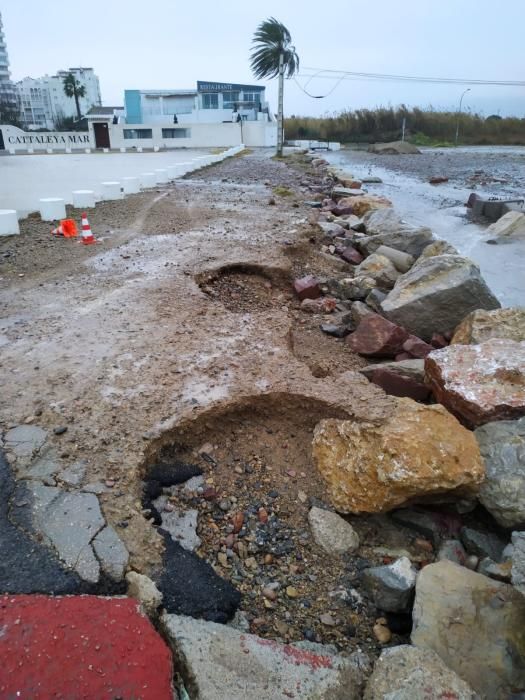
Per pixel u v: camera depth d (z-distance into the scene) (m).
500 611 2.76
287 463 4.07
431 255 8.45
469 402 4.10
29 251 9.02
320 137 58.62
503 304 8.02
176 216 12.23
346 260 9.73
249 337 5.64
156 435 3.91
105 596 2.70
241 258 8.34
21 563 2.86
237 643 2.55
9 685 2.18
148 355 5.14
